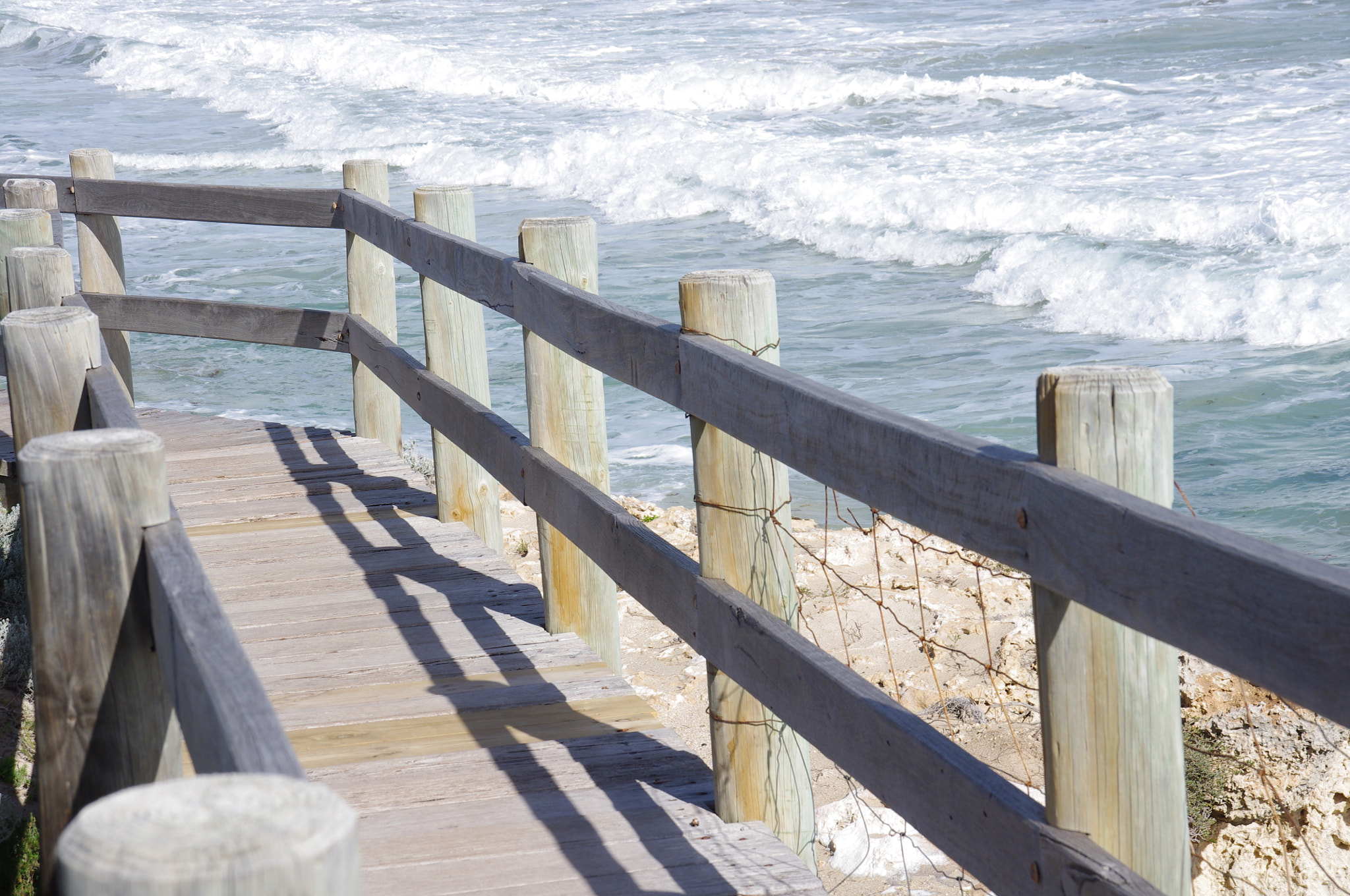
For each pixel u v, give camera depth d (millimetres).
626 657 5586
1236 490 8227
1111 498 1557
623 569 3244
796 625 2877
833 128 22094
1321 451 8758
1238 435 9227
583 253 3770
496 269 3939
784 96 25000
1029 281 13414
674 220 17891
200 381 11266
